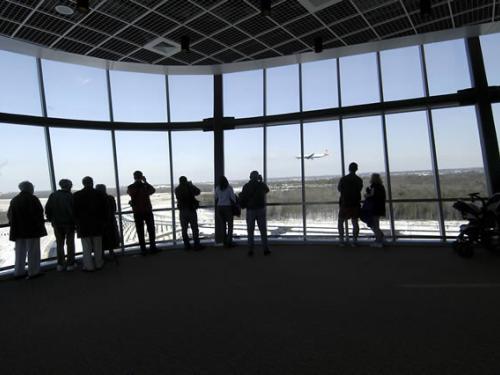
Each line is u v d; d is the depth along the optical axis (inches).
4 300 161.8
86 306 148.3
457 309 127.6
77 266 233.5
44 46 223.0
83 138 273.9
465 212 218.4
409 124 270.4
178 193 274.8
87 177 218.8
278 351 100.0
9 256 230.8
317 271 192.7
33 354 104.5
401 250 242.8
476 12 199.2
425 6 177.0
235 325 120.5
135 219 260.8
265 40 226.8
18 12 179.6
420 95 264.4
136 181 263.7
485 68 244.8
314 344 103.6
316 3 183.0
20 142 244.8
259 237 306.5
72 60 249.9
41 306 150.9
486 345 98.8
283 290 159.3
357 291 153.8
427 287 155.6
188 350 102.9
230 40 225.1
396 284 162.2
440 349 97.5
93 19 190.5
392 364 90.3
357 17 200.1
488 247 215.0
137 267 223.1
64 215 219.9
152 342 109.6
